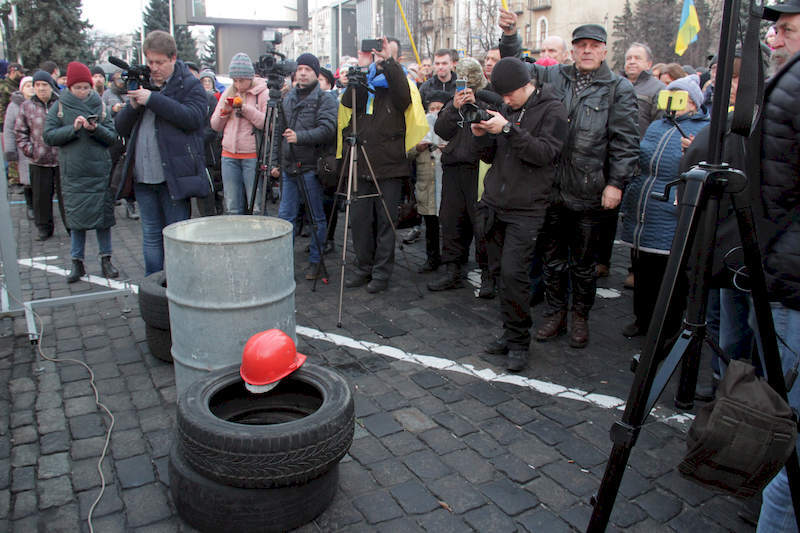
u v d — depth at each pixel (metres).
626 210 4.73
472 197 5.32
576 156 4.15
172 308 3.17
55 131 5.61
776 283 2.08
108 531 2.56
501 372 4.07
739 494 1.77
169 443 3.20
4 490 2.81
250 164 6.26
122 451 3.13
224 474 2.37
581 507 2.75
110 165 5.98
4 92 10.47
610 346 4.53
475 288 5.80
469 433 3.33
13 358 4.21
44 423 3.39
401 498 2.78
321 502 2.62
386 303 5.38
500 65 3.86
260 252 3.01
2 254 4.70
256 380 2.69
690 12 7.80
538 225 3.88
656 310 1.75
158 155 4.86
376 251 5.74
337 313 5.13
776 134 1.98
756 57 1.69
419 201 6.12
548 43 6.07
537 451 3.17
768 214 2.07
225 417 2.80
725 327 3.36
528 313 4.02
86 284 5.93
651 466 3.06
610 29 35.16
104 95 9.60
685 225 1.73
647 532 2.60
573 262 4.40
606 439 3.30
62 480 2.89
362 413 3.53
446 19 36.47
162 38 4.75
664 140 4.31
